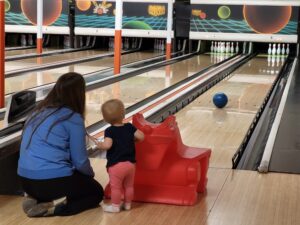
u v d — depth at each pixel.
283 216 4.14
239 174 5.20
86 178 4.15
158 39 19.17
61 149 4.04
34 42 19.48
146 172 4.43
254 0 16.86
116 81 10.81
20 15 18.12
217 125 7.37
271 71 13.38
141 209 4.23
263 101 9.16
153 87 10.12
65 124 4.02
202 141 6.54
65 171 4.00
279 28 16.78
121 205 4.23
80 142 4.04
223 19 17.17
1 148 4.15
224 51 18.19
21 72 11.30
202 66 13.97
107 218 4.04
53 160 4.00
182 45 18.89
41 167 3.98
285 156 5.81
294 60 16.20
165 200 4.36
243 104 8.86
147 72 12.39
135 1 17.67
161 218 4.06
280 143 6.35
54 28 18.30
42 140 4.02
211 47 18.38
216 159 5.76
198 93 9.79
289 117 7.81
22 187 4.26
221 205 4.36
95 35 18.25
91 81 10.39
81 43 19.12
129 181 4.19
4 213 4.11
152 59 15.63
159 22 17.73
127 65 13.67
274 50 17.61
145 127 4.36
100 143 4.12
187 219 4.05
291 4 16.59
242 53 18.05
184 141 6.51
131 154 4.14
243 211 4.23
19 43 19.42
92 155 5.73
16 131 4.76
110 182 4.15
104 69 12.49
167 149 4.36
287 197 4.56
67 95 4.09
